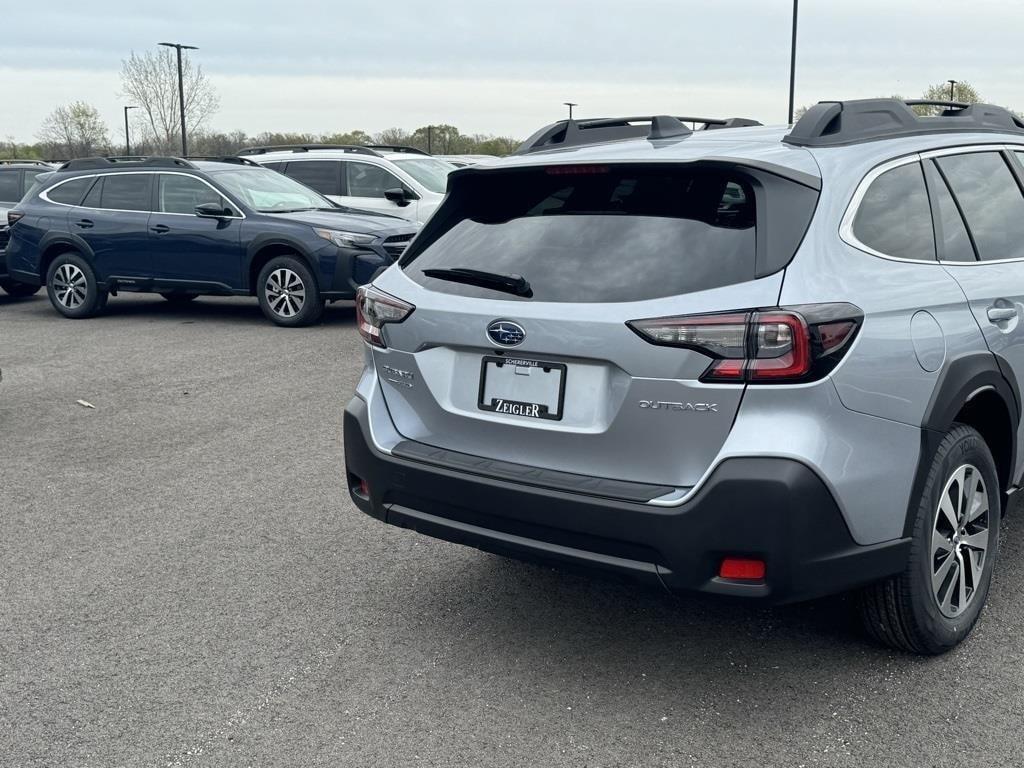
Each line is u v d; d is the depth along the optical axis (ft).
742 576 9.77
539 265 10.95
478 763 9.89
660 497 9.95
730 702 10.93
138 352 32.48
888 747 10.00
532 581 14.29
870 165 11.27
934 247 11.79
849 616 12.29
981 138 13.50
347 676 11.66
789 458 9.50
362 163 46.14
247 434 22.27
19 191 52.54
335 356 31.30
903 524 10.59
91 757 10.11
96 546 15.78
